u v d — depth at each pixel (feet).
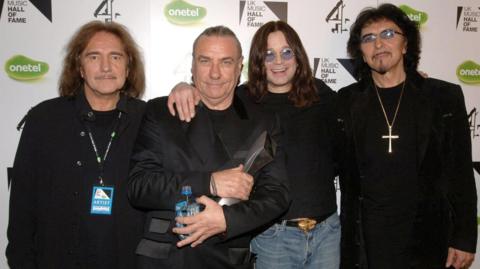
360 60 7.34
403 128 6.75
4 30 7.91
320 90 7.29
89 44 5.75
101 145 5.77
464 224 6.63
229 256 5.07
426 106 6.72
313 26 8.77
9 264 5.54
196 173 4.84
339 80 8.96
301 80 6.76
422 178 6.57
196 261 4.93
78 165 5.60
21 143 5.72
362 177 6.86
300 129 6.68
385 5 7.13
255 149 5.14
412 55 7.11
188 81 8.48
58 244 5.53
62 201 5.54
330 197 6.78
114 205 5.61
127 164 5.75
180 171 5.07
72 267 5.50
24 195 5.60
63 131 5.70
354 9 8.85
